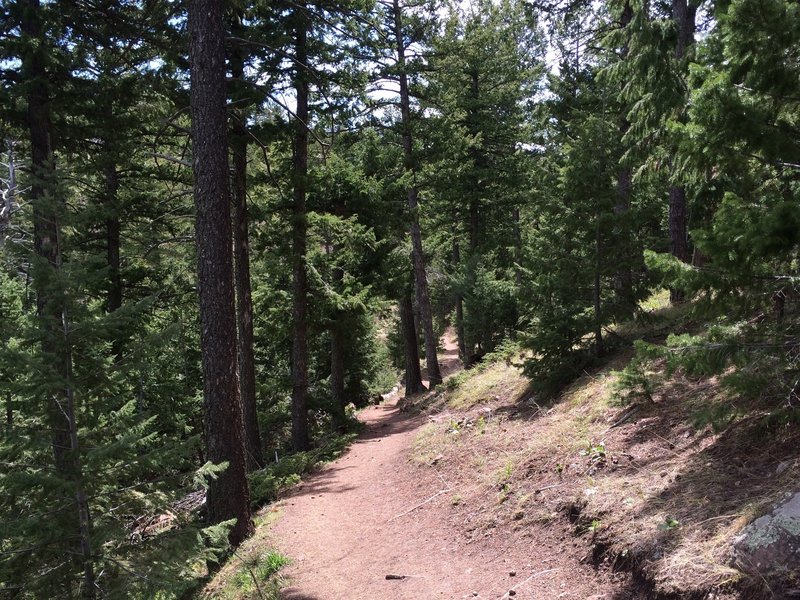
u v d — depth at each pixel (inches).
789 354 176.6
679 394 273.3
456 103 815.1
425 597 219.1
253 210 540.1
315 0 506.0
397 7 737.0
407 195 836.6
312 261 663.8
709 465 201.8
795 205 154.9
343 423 696.4
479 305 917.2
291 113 438.0
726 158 182.5
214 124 321.4
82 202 517.3
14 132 412.2
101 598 202.1
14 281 602.2
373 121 753.6
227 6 401.7
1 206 366.3
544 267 392.2
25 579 197.8
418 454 434.0
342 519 351.3
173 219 642.8
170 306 684.1
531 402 412.2
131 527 260.1
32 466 203.3
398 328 1545.3
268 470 509.7
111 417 223.5
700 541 161.5
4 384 192.7
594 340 402.9
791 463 173.5
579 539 209.6
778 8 159.8
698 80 195.3
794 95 172.6
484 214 1098.7
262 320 684.1
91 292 475.2
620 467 238.2
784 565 133.4
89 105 408.8
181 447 214.8
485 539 253.6
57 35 373.4
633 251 371.2
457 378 707.4
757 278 177.3
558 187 390.0
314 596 247.8
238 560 307.6
